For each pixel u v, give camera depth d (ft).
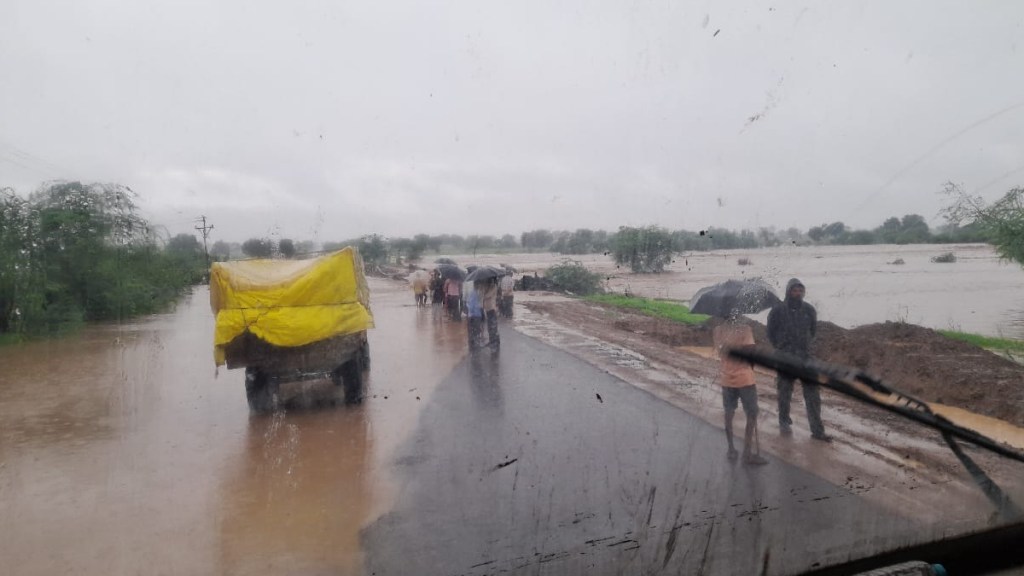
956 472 16.72
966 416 22.13
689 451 19.12
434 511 15.51
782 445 19.45
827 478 16.74
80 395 27.71
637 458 18.70
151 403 26.27
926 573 11.09
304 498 16.58
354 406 25.52
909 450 18.74
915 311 34.63
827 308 31.81
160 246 40.73
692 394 26.50
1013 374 26.03
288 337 26.20
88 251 38.83
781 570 12.17
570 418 23.16
